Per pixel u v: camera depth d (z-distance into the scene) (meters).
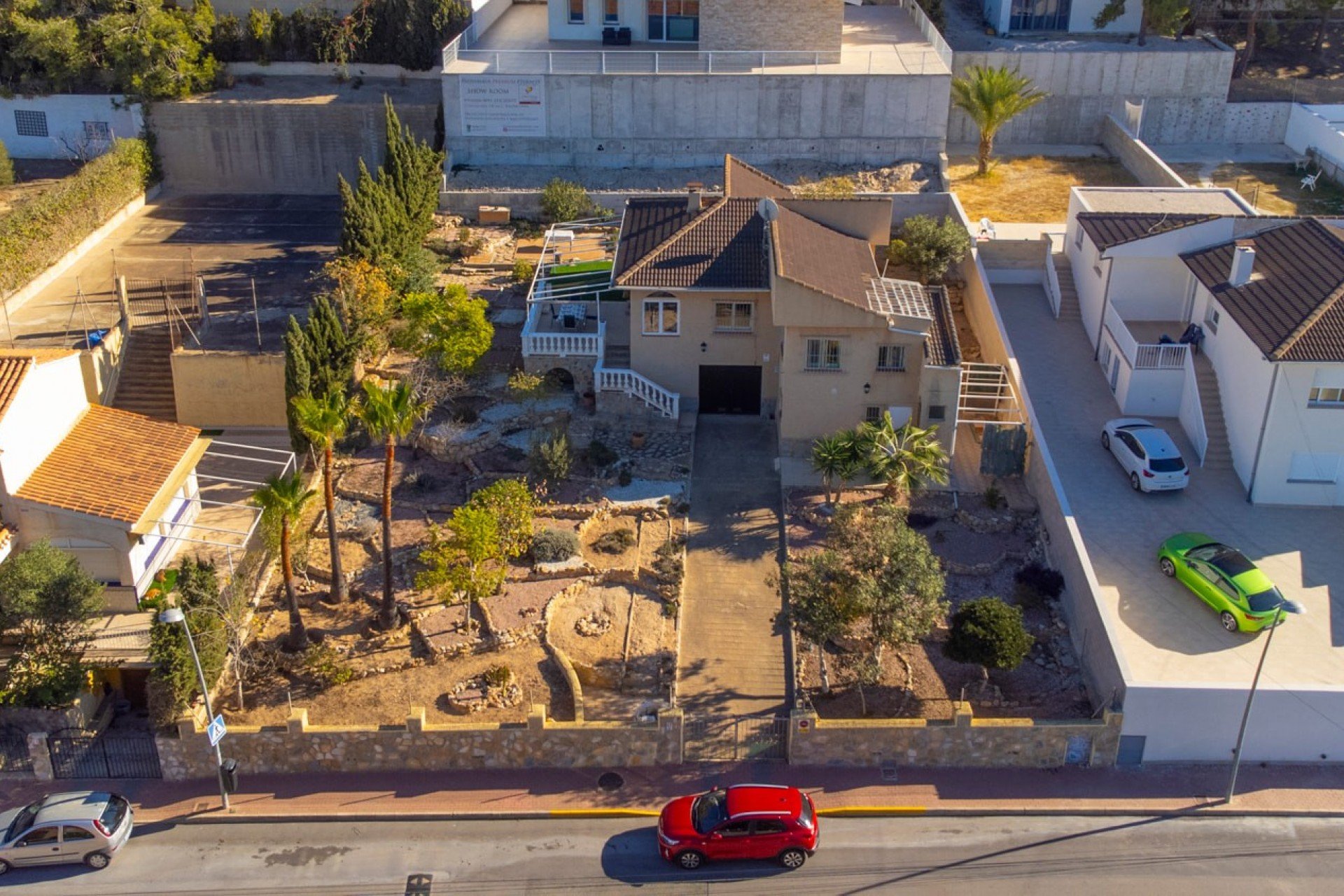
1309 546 45.12
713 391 53.12
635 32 75.19
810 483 49.38
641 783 38.03
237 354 53.19
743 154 69.44
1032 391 53.28
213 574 40.16
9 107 73.94
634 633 42.53
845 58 71.06
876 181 67.31
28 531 42.66
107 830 35.47
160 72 71.56
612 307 55.84
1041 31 79.19
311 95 74.94
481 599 43.44
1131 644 40.91
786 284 47.31
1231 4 77.81
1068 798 37.34
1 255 58.59
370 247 56.28
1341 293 46.19
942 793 37.53
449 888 34.72
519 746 38.38
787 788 36.06
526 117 69.25
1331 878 34.75
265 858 35.78
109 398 54.06
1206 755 38.53
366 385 40.28
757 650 42.19
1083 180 69.31
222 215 70.38
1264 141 74.69
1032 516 47.66
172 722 38.16
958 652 39.72
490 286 60.94
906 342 48.53
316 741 38.22
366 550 46.44
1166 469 47.06
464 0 79.00
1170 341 51.81
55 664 39.47
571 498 48.12
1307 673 39.56
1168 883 34.56
